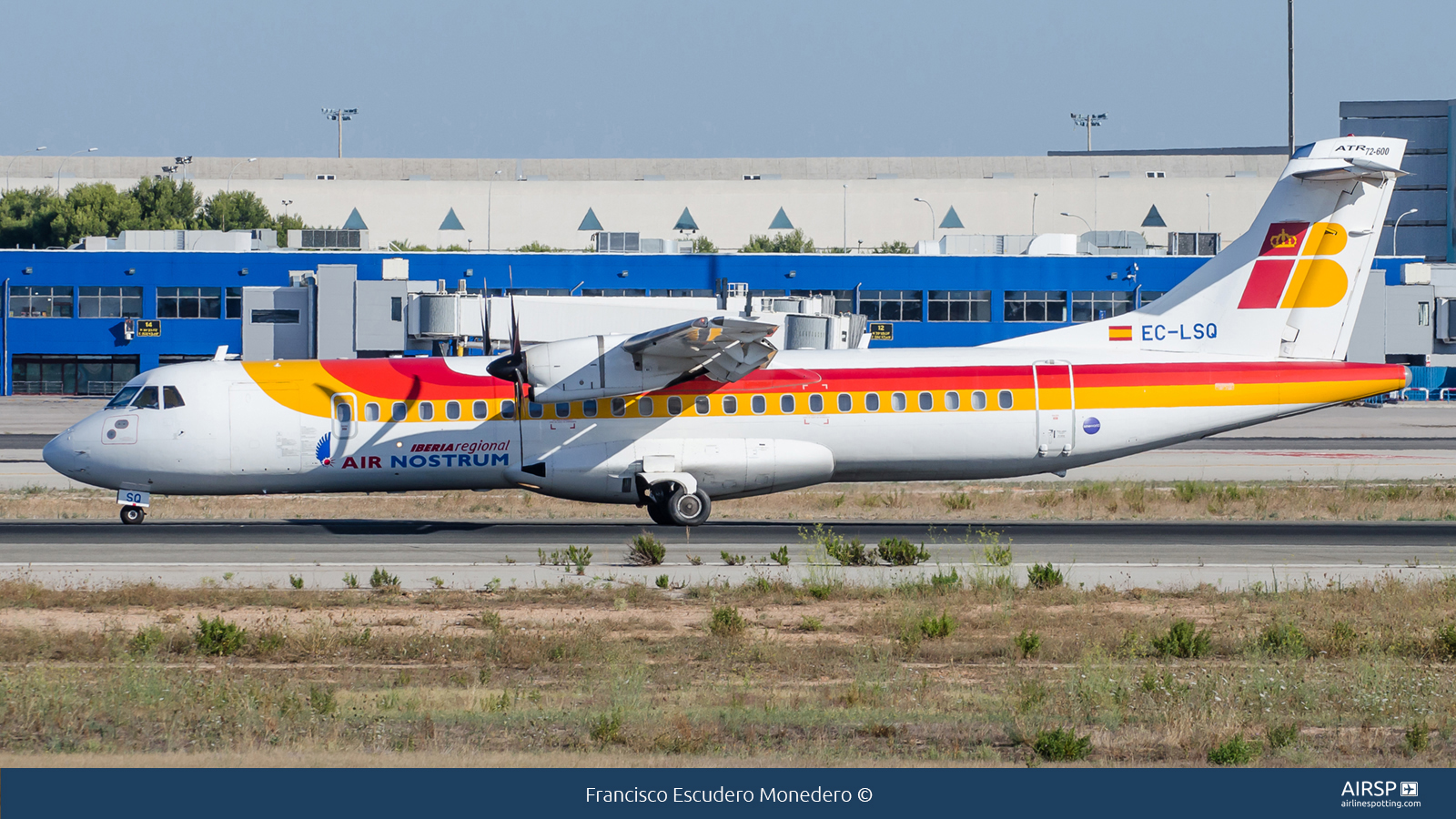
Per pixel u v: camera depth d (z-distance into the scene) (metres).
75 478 100.69
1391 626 63.25
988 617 65.75
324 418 100.19
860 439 102.00
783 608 68.69
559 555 85.12
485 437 100.44
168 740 42.25
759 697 48.84
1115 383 103.19
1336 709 47.62
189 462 99.25
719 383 101.25
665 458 100.44
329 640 58.41
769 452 101.19
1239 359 104.50
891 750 41.78
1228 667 55.09
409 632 61.69
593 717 44.72
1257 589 72.25
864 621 64.44
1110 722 45.41
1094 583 75.81
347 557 85.19
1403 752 42.09
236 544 91.25
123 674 50.00
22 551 86.81
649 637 61.16
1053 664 55.91
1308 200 104.50
